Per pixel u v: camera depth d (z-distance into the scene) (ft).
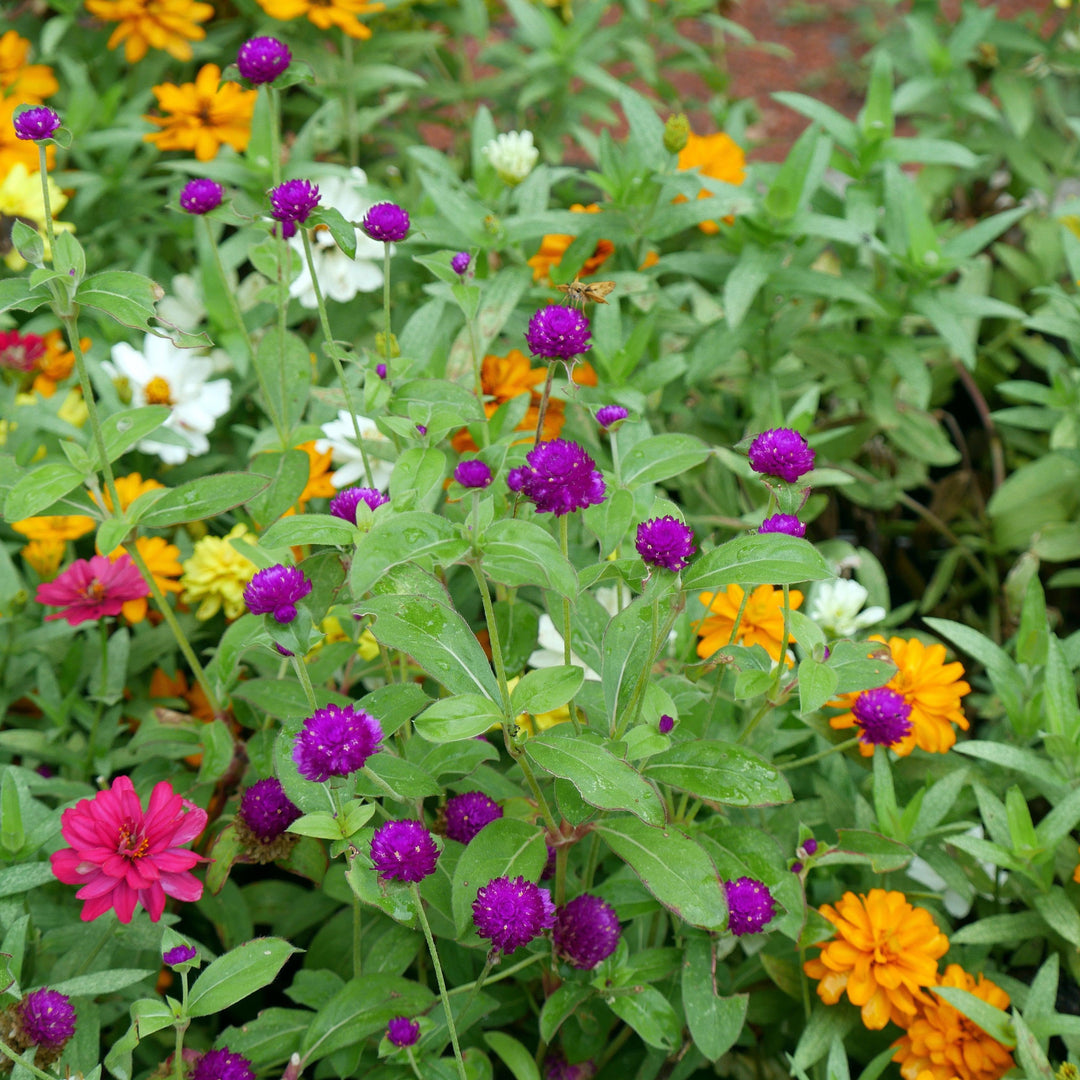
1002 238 5.51
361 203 4.30
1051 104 5.57
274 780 3.40
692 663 3.69
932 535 4.70
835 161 4.49
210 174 4.33
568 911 3.31
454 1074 3.31
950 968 3.47
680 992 3.46
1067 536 4.42
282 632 3.13
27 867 3.39
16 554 4.17
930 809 3.56
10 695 3.92
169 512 3.49
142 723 3.77
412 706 3.33
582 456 3.14
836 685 3.19
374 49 4.88
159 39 4.72
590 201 4.86
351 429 3.91
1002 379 4.92
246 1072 3.27
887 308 4.35
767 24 9.57
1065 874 3.56
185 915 3.80
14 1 5.23
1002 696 3.71
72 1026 3.23
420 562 3.13
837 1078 3.35
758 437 3.27
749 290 4.11
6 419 4.07
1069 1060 3.36
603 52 5.50
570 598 3.06
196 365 4.26
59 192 4.47
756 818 3.68
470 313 3.51
